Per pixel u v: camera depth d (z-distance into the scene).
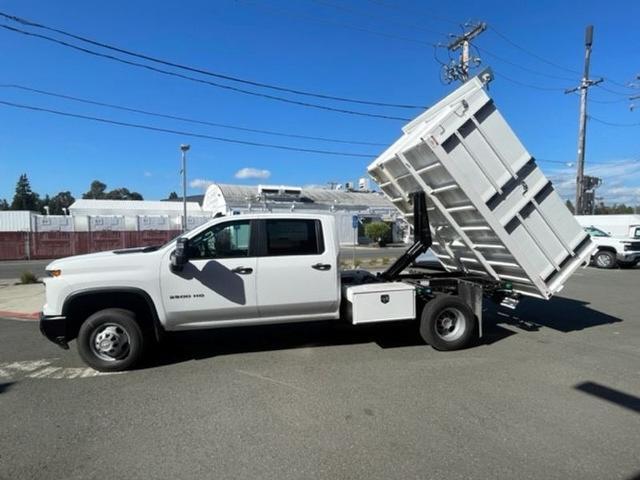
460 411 4.75
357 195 54.53
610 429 4.33
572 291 13.36
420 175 7.37
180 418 4.64
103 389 5.49
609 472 3.58
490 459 3.79
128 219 36.12
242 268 6.33
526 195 6.91
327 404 4.95
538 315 9.77
